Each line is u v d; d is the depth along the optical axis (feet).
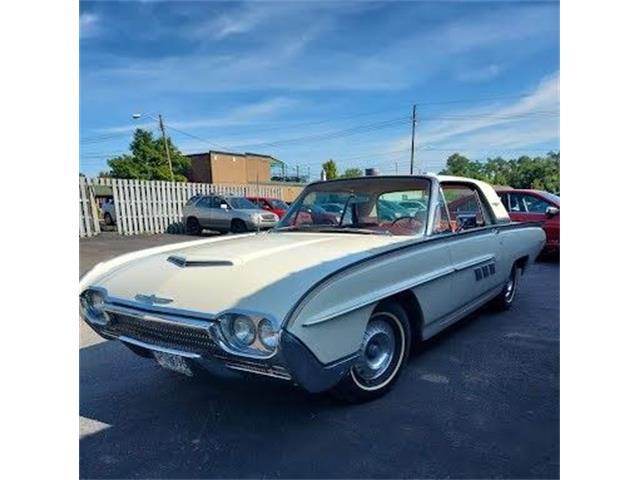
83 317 9.82
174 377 11.16
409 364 11.66
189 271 8.86
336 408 9.46
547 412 9.23
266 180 169.99
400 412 9.27
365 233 11.95
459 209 13.42
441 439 8.30
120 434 8.68
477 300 13.39
